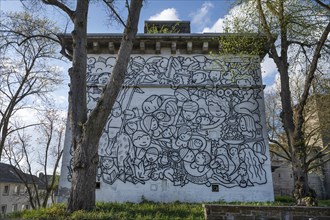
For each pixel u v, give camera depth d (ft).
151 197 38.01
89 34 44.24
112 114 41.50
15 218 25.22
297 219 25.30
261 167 38.96
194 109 41.70
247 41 42.19
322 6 35.27
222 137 40.32
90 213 25.22
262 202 36.29
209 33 44.32
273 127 86.53
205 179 38.60
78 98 29.94
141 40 44.32
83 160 27.37
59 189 38.29
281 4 37.99
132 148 40.06
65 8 33.06
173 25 54.75
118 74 29.43
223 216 25.30
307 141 75.36
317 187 116.78
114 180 38.81
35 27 48.80
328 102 67.82
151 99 42.24
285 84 37.73
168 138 40.37
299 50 41.06
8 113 69.00
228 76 43.34
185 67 43.88
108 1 35.88
